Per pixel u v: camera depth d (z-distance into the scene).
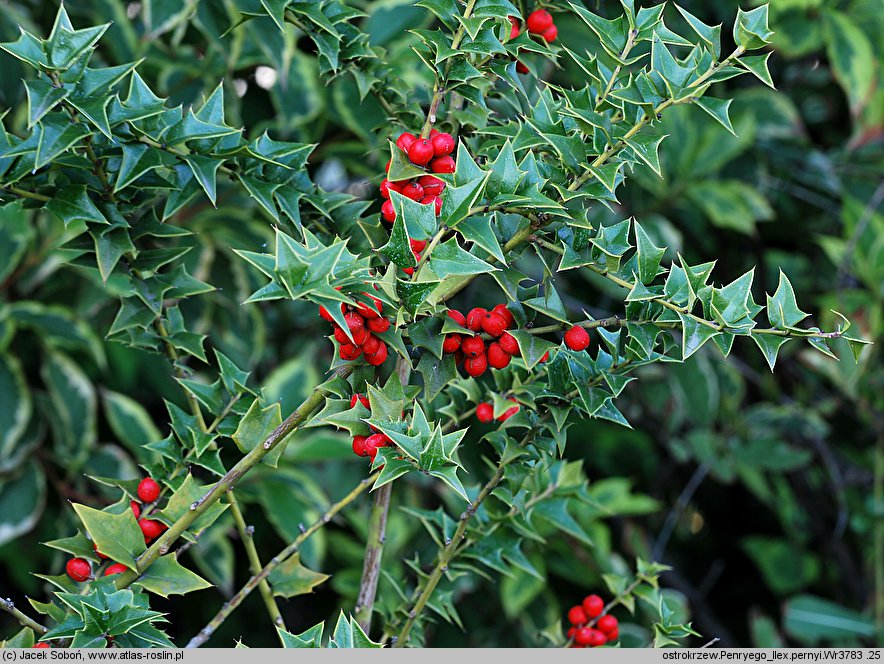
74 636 0.69
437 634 1.16
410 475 1.11
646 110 0.69
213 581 1.01
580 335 0.69
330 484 1.11
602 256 0.69
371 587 0.76
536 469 0.76
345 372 0.69
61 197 0.71
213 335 1.07
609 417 0.71
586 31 1.08
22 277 1.00
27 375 1.10
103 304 1.02
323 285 0.64
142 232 0.75
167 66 0.98
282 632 0.69
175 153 0.71
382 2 0.99
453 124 0.75
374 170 1.03
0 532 0.99
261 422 0.71
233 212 1.04
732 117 1.18
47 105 0.67
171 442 0.75
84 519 0.70
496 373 0.74
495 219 0.70
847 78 1.14
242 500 1.05
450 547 0.75
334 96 0.99
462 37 0.70
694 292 0.68
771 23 1.17
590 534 1.12
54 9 0.98
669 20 1.15
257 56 0.97
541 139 0.70
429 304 0.68
